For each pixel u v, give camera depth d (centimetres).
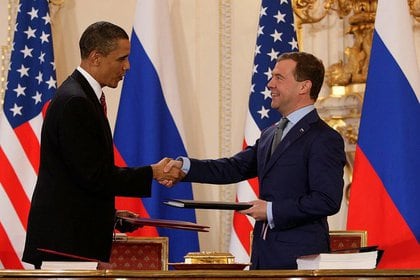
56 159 473
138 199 710
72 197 469
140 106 723
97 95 495
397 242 655
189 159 532
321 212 470
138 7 737
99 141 474
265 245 484
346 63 736
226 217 750
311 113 502
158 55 728
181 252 710
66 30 760
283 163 490
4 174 702
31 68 724
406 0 689
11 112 713
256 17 768
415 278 375
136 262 590
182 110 759
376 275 375
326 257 397
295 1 747
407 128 668
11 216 695
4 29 754
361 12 731
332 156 484
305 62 506
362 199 668
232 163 540
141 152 716
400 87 673
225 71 763
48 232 464
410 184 661
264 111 716
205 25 771
